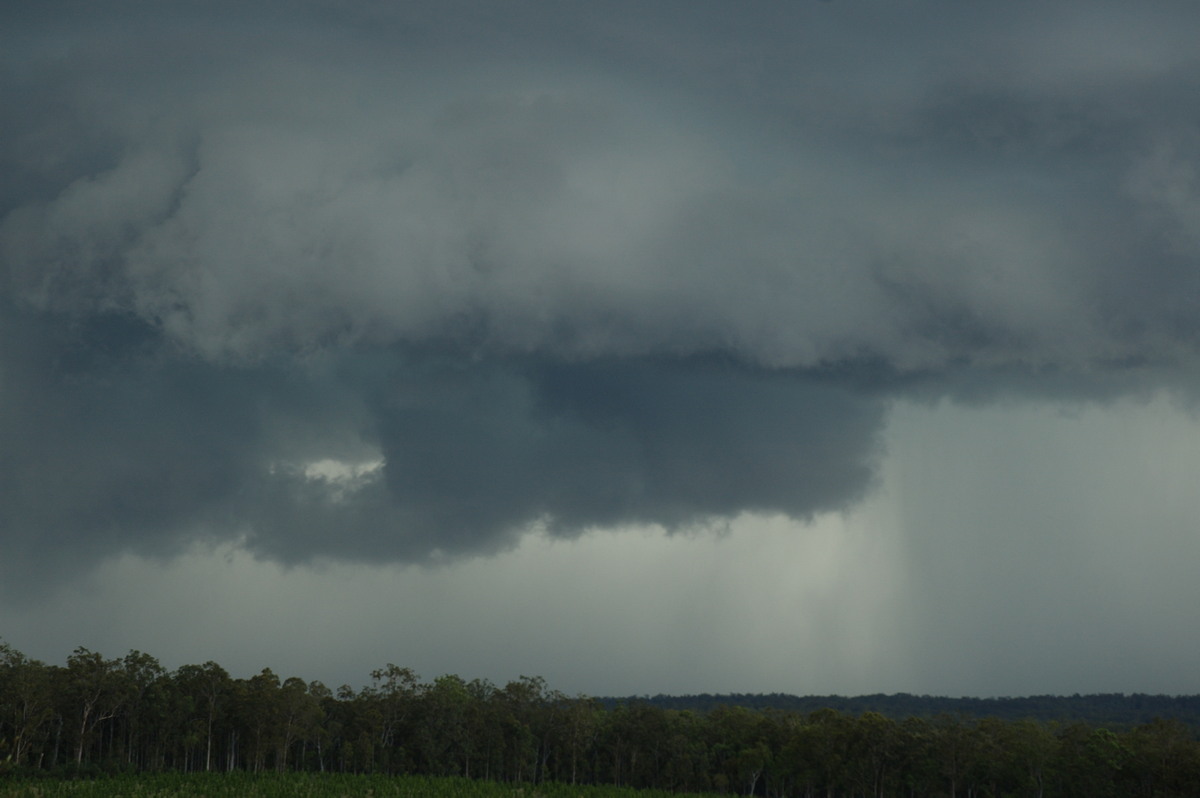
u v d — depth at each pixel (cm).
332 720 17188
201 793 11425
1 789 11338
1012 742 12950
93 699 15112
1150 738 12312
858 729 14075
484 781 14188
